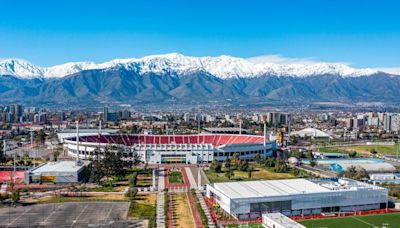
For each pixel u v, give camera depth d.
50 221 189.50
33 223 186.75
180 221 191.50
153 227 180.75
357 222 198.50
